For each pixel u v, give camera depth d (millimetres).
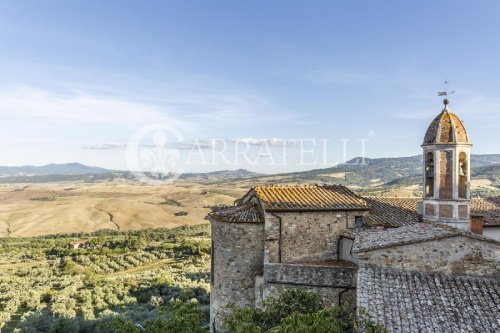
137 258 90312
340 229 22969
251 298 21906
